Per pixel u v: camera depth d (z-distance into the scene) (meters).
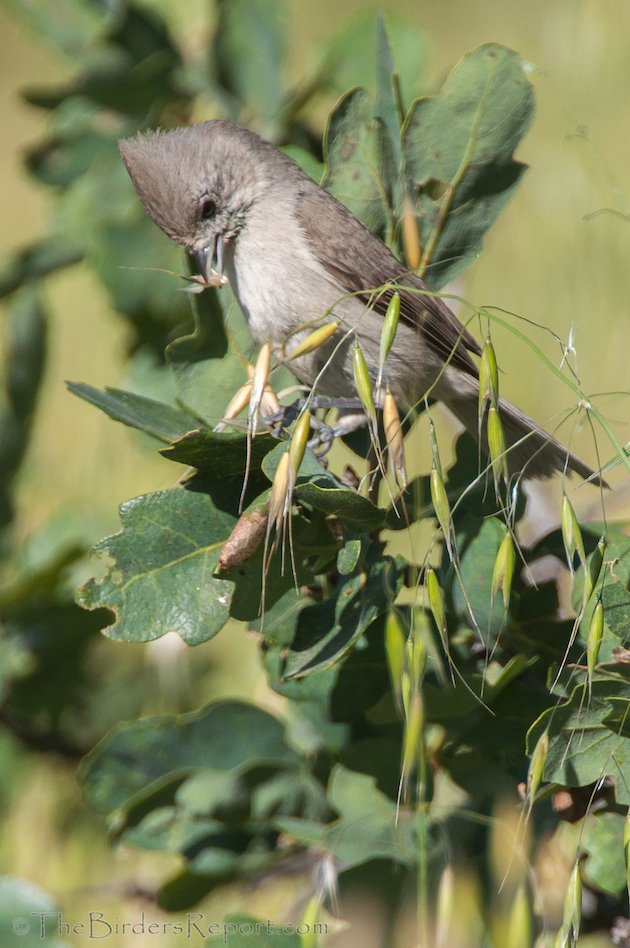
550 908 6.02
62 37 9.27
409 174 6.71
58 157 9.12
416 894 6.32
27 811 9.24
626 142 13.23
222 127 8.27
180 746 7.12
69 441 11.87
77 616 9.06
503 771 6.17
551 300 12.02
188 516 5.52
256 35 8.81
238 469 5.54
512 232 12.46
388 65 6.60
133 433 8.89
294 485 5.14
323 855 7.06
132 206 9.09
